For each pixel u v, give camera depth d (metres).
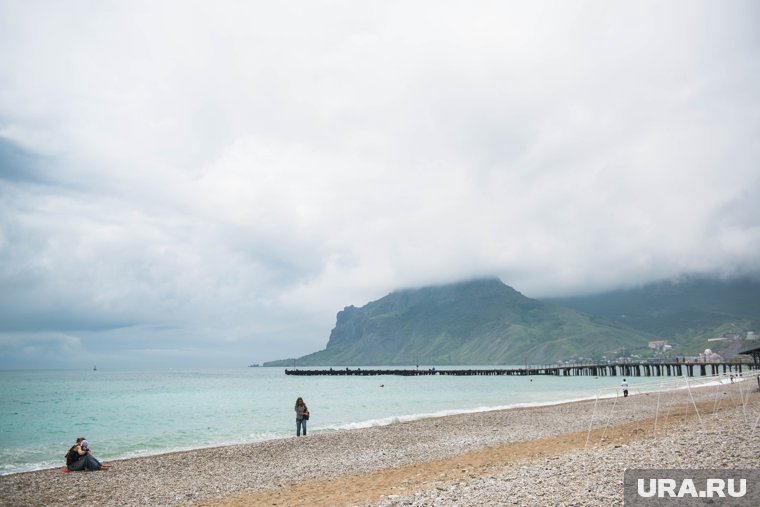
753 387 60.78
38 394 97.50
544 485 13.91
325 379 183.62
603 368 163.50
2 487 20.77
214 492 19.39
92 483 21.34
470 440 30.17
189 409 62.66
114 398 85.38
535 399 69.00
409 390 100.81
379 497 15.77
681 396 53.53
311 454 27.19
